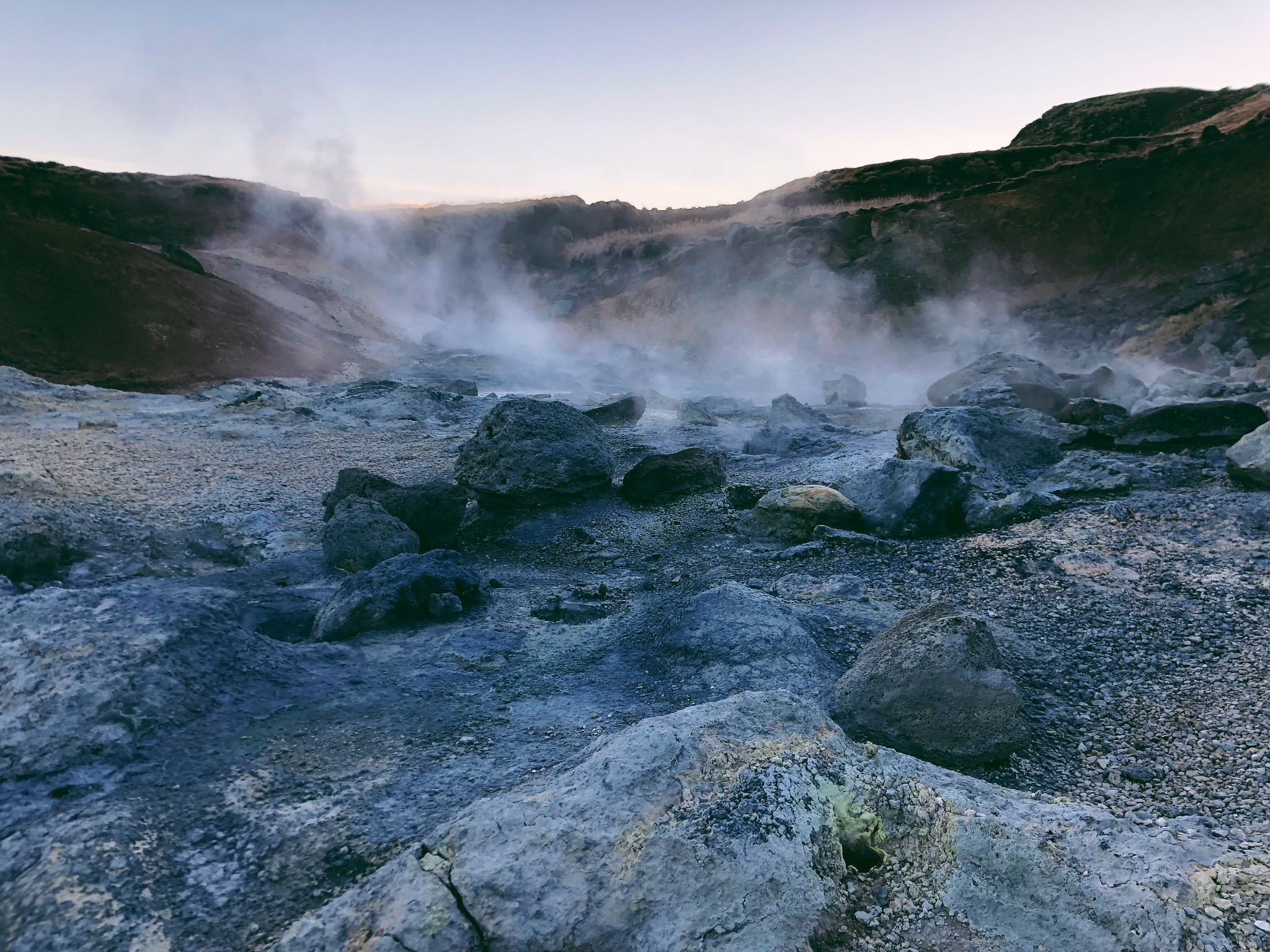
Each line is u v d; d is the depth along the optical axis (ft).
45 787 11.75
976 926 8.74
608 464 31.94
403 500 28.22
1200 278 123.85
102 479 33.86
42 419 51.24
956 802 10.19
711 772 10.16
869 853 9.83
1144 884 9.03
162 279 96.27
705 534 29.30
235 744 13.30
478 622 20.18
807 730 11.39
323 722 14.38
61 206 146.72
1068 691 16.14
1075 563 22.62
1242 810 11.96
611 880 8.75
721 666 16.72
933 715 13.91
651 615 20.45
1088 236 151.94
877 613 20.51
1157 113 237.86
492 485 30.12
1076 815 10.61
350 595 19.74
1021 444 32.58
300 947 8.51
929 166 203.31
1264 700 14.99
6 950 9.02
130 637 14.43
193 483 35.09
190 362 86.79
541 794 10.02
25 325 77.97
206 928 9.50
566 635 19.52
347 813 11.65
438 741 14.01
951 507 27.81
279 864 10.57
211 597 16.87
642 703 15.75
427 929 8.34
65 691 13.07
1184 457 33.50
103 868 10.09
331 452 45.06
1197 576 21.08
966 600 21.08
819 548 26.17
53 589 15.58
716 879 8.75
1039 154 193.77
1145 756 13.79
